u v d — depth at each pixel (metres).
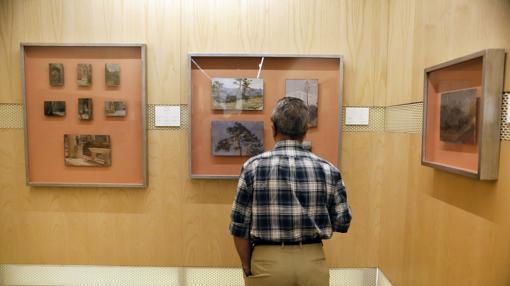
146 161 2.32
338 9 2.28
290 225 1.30
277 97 2.29
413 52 1.93
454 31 1.53
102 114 2.31
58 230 2.41
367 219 2.39
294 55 2.25
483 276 1.33
